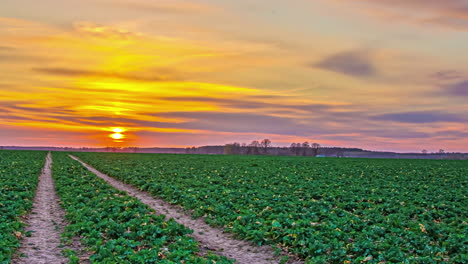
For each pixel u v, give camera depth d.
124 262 11.69
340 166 53.59
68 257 12.77
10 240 13.66
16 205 19.72
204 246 14.81
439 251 13.13
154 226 15.67
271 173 41.09
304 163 60.22
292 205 21.11
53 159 66.25
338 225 16.48
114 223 15.82
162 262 11.70
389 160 73.38
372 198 24.16
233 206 20.91
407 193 27.02
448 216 20.02
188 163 57.12
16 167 42.47
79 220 17.23
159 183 30.56
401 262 11.91
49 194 26.53
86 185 28.66
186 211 21.42
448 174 42.97
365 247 13.27
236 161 64.06
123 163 56.69
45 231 16.34
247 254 14.10
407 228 16.38
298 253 13.51
